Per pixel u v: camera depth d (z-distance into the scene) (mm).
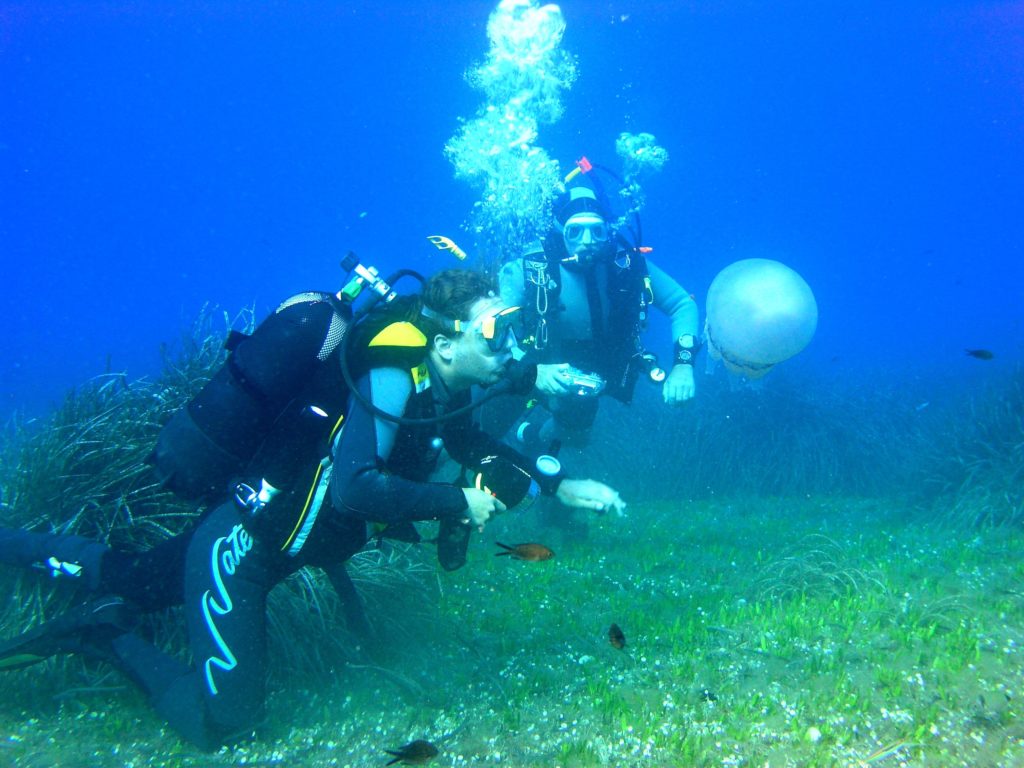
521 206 6867
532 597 4281
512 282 5688
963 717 2434
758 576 4426
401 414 2488
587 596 4312
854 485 8031
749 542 5680
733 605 3998
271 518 2557
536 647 3484
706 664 3088
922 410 8680
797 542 5445
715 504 7551
